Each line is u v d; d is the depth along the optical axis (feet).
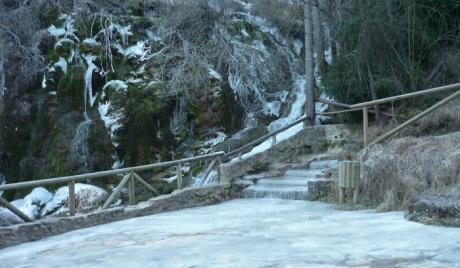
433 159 27.04
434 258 14.89
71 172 51.03
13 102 58.23
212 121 53.78
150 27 61.21
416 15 40.06
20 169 54.39
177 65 56.75
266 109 56.90
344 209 26.40
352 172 27.07
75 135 53.16
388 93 39.19
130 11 64.49
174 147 52.54
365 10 39.81
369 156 31.45
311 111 46.29
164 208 31.37
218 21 60.70
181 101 54.24
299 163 38.55
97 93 56.54
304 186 33.50
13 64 59.36
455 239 17.37
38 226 25.17
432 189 25.07
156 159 51.31
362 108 36.99
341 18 43.62
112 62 57.67
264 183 35.99
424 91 32.22
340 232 19.97
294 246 17.76
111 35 59.06
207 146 51.39
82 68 57.41
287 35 66.59
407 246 16.65
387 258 15.15
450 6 39.96
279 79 60.49
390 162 27.89
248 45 61.36
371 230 19.97
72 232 25.71
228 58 57.82
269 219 24.79
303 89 57.88
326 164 36.55
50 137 54.85
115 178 49.03
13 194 53.21
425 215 21.39
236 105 55.67
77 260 18.25
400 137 34.58
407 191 25.20
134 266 16.38
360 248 16.76
